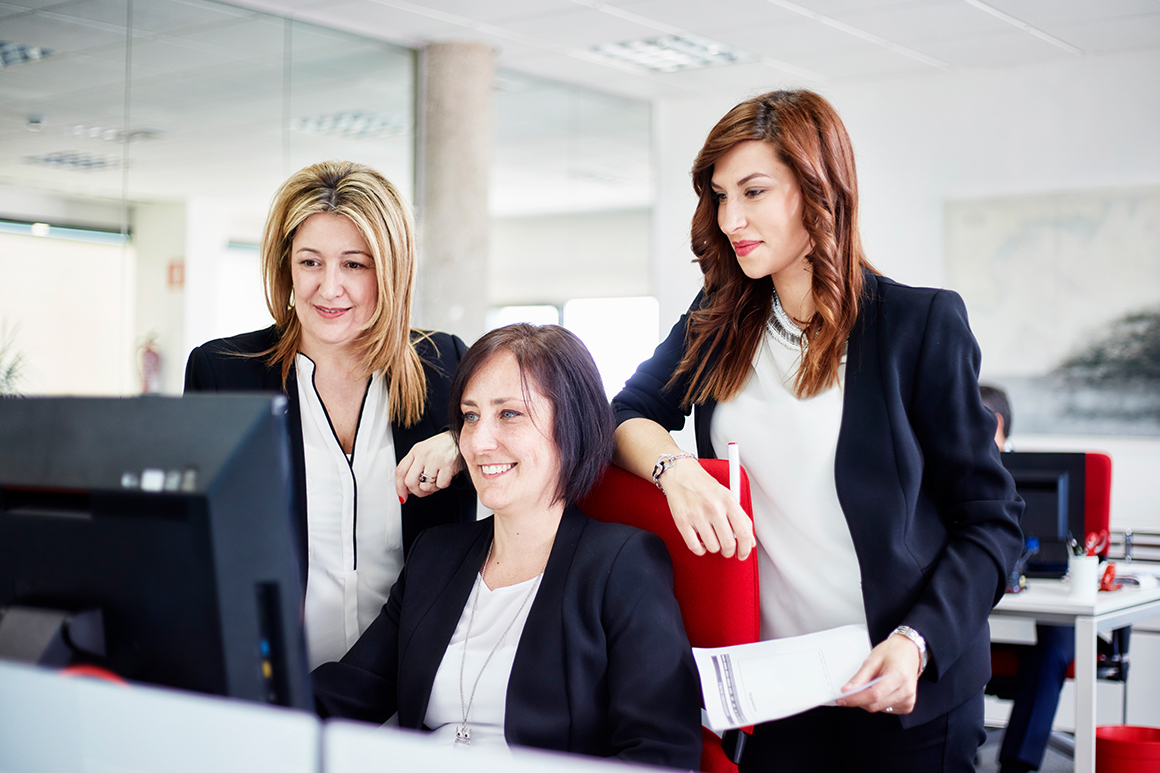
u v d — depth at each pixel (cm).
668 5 543
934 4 532
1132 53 611
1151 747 320
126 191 528
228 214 566
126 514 93
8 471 99
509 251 1047
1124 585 358
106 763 91
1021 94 645
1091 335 624
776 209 146
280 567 90
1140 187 611
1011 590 328
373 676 164
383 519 175
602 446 160
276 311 173
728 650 141
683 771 135
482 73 628
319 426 171
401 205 167
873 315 150
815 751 159
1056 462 368
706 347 169
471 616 159
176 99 539
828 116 147
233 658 91
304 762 81
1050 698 352
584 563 151
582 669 146
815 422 152
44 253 505
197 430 92
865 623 149
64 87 504
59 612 97
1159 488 604
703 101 761
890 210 688
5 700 96
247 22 558
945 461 146
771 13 552
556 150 793
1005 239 650
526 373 154
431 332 193
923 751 146
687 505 144
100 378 521
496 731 151
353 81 609
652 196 791
